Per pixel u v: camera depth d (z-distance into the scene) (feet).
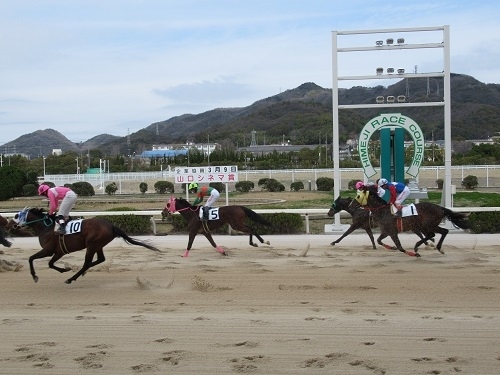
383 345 16.81
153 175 120.98
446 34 44.47
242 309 21.57
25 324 20.06
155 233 47.26
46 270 31.01
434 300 22.38
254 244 36.45
